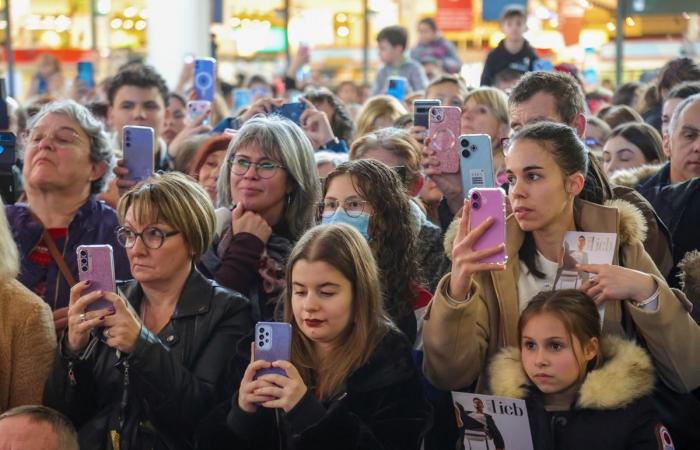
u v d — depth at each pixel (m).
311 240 4.19
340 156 6.48
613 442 4.04
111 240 5.29
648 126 7.50
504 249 4.04
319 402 3.98
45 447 4.05
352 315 4.20
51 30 22.81
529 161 4.35
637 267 4.43
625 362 4.11
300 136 5.38
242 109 8.41
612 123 8.95
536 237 4.48
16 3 22.81
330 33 22.09
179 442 4.31
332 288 4.13
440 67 17.44
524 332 4.19
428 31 17.59
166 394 4.23
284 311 4.31
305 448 3.90
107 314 4.21
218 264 5.23
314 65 22.09
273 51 22.23
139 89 8.42
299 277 4.15
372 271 4.23
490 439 4.19
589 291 4.25
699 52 19.06
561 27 19.73
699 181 5.73
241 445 4.07
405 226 4.75
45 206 5.30
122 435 4.31
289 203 5.36
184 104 10.38
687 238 5.67
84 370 4.30
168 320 4.56
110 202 6.45
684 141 6.05
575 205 4.53
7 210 5.34
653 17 19.28
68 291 5.16
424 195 6.39
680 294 4.31
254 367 3.99
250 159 5.25
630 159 7.40
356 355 4.15
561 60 19.75
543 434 4.11
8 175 5.84
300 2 22.11
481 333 4.41
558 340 4.12
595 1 19.55
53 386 4.31
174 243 4.53
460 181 5.61
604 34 19.55
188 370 4.40
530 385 4.20
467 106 7.21
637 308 4.21
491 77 13.44
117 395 4.38
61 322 4.91
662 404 4.36
